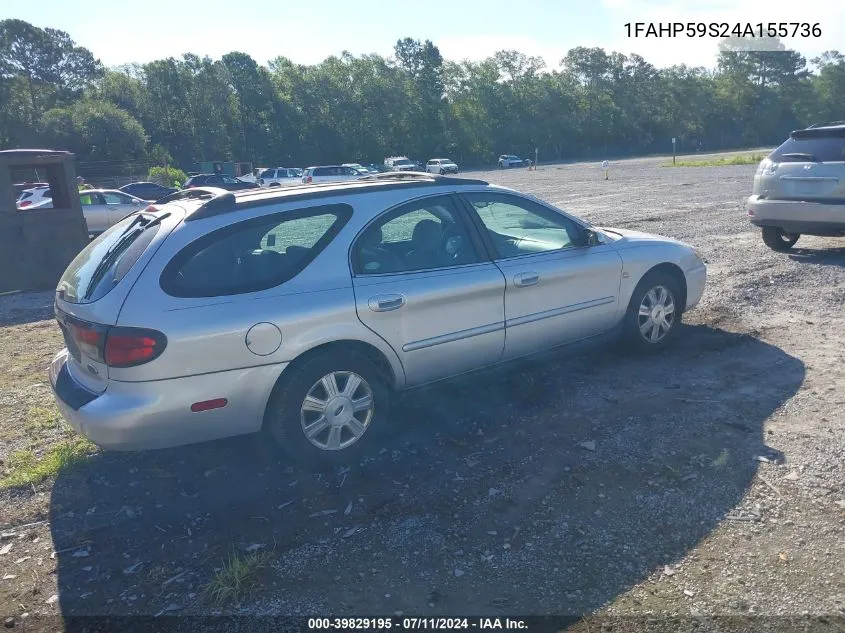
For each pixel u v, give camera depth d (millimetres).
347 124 89875
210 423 3908
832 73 111375
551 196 24062
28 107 81125
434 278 4555
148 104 84250
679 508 3635
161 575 3338
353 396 4281
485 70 102562
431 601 3057
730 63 112312
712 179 29672
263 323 3918
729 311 7156
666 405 4895
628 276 5602
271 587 3193
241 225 4086
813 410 4707
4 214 10914
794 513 3549
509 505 3750
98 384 3922
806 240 11336
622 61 111188
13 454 4719
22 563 3504
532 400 5105
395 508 3787
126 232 4320
